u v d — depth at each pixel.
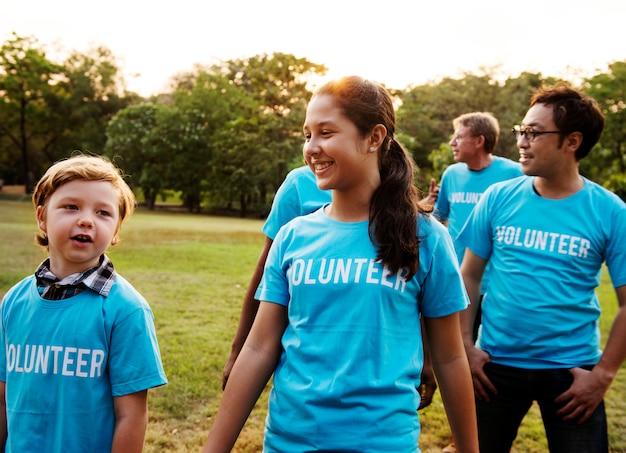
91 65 46.75
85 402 1.65
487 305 2.64
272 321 1.70
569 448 2.38
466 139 4.38
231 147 35.75
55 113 45.88
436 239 1.66
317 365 1.53
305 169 2.32
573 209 2.47
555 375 2.42
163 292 7.78
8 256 10.15
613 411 4.16
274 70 36.66
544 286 2.45
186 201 40.97
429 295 1.66
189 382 4.33
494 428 2.59
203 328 5.95
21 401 1.66
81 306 1.69
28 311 1.71
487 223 2.69
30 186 45.38
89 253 1.71
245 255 12.18
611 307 7.77
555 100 2.43
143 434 1.71
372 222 1.58
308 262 1.60
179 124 37.25
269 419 1.61
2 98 43.56
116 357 1.69
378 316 1.53
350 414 1.48
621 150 30.28
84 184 1.72
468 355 2.60
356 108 1.57
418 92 39.47
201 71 44.25
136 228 19.09
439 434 3.70
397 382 1.51
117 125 39.66
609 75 31.00
